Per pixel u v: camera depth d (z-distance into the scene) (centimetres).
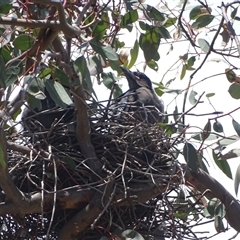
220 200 902
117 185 793
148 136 838
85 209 789
